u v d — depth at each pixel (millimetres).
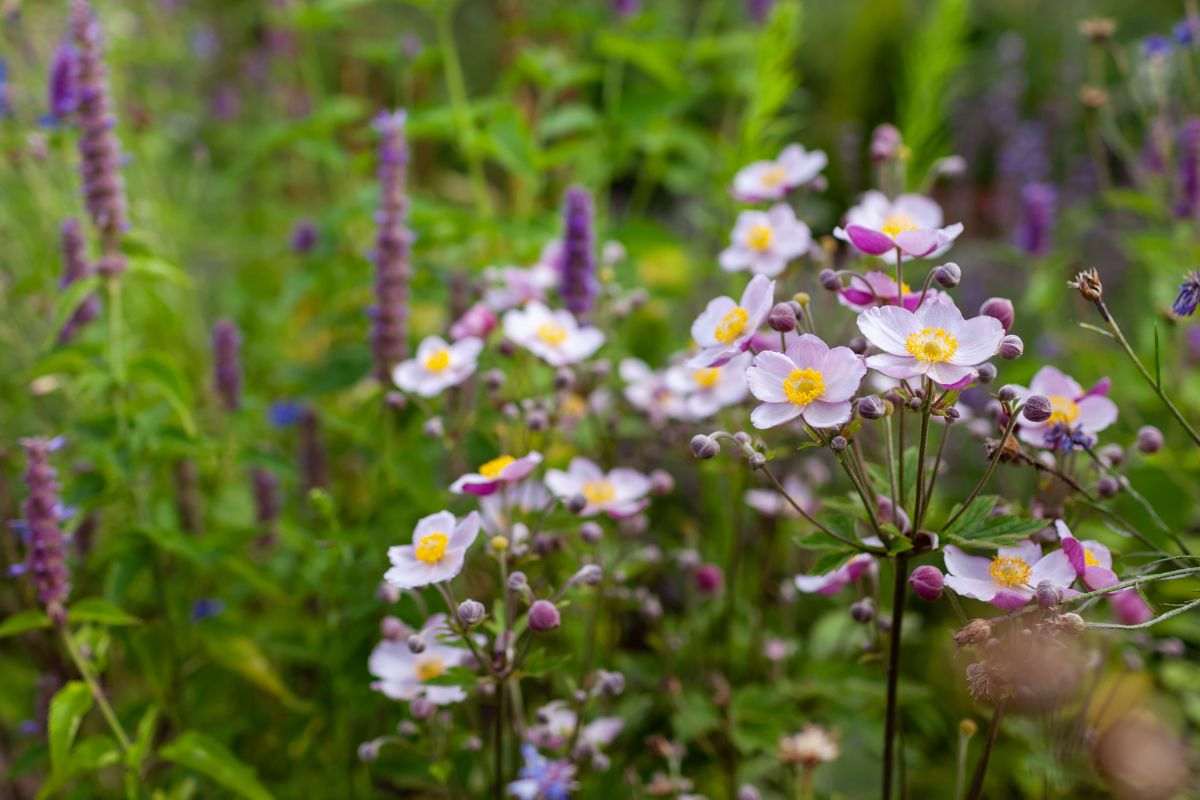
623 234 1474
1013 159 1887
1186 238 1377
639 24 1616
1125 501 1275
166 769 1253
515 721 1157
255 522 1315
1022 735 1112
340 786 1215
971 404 1403
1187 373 1407
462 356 1186
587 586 1184
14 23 1546
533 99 1947
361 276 1431
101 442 1206
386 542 1222
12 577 1250
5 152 1444
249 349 1570
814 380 984
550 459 1304
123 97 1691
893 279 1081
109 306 1226
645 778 1226
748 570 1359
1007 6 2713
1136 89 1420
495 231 1454
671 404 1261
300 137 1553
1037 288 1465
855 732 1240
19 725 1310
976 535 989
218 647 1196
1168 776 1110
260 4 2252
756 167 1227
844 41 2801
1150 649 1143
